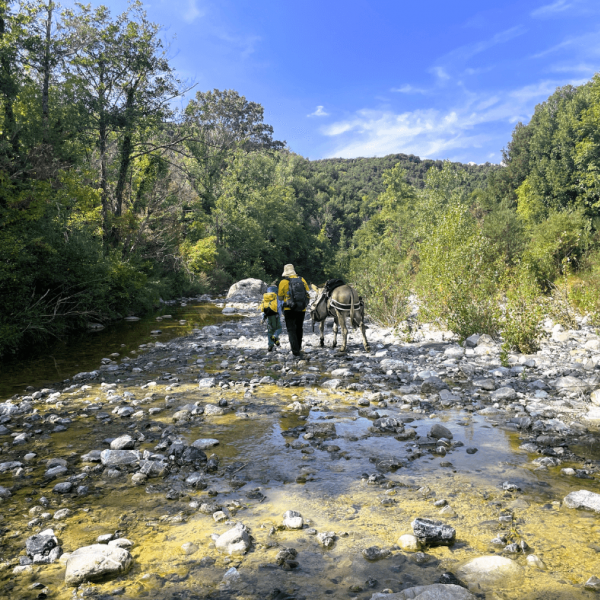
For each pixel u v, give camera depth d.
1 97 16.34
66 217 18.06
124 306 20.22
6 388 8.50
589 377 7.88
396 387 7.91
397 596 2.64
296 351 10.77
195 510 3.91
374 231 79.81
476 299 12.31
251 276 51.19
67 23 20.70
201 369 9.75
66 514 3.83
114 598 2.78
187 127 27.61
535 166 45.00
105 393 7.96
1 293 12.98
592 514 3.65
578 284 16.03
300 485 4.34
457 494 4.05
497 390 7.16
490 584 2.80
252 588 2.85
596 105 34.38
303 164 122.69
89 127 21.92
